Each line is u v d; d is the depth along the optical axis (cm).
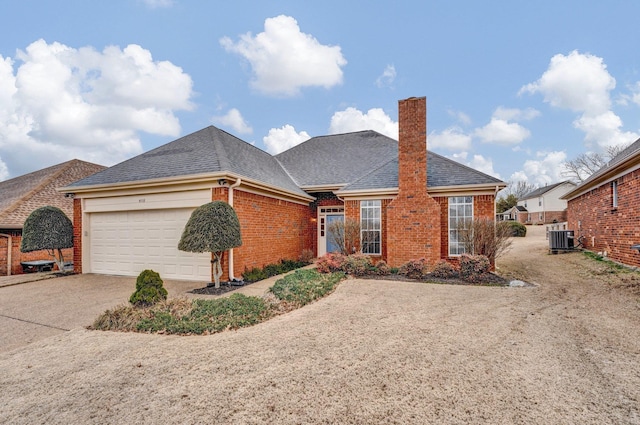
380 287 804
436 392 308
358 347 421
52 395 317
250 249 1030
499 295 711
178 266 984
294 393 310
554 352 400
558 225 2530
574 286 804
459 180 1100
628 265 1000
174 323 518
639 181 930
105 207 1081
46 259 1394
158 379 344
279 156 1752
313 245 1503
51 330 541
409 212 1071
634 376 339
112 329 522
